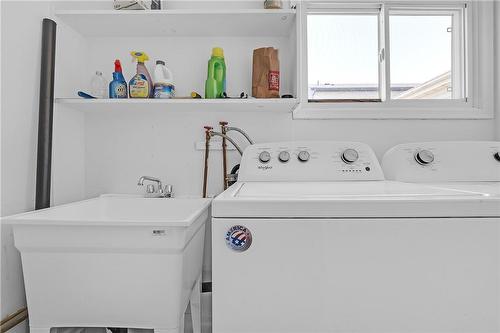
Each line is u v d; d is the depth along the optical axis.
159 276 1.00
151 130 1.73
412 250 0.73
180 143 1.73
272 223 0.74
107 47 1.73
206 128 1.65
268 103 1.50
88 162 1.73
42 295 1.03
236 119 1.73
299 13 1.48
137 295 1.01
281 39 1.73
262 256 0.74
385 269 0.73
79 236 0.99
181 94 1.73
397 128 1.74
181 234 0.96
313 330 0.74
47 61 1.32
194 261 1.24
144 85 1.53
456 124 1.74
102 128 1.73
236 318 0.75
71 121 1.59
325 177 1.34
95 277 1.01
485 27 1.75
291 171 1.36
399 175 1.35
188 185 1.73
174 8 1.73
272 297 0.74
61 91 1.51
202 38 1.74
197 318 1.35
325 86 1.89
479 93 1.77
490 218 0.73
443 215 0.73
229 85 1.73
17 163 1.21
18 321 1.16
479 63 1.77
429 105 1.79
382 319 0.73
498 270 0.73
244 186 1.13
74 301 1.02
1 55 1.14
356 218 0.73
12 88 1.19
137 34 1.70
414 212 0.73
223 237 0.75
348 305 0.73
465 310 0.73
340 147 1.41
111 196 1.63
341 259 0.74
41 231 1.00
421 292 0.73
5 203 1.16
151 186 1.62
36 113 1.32
